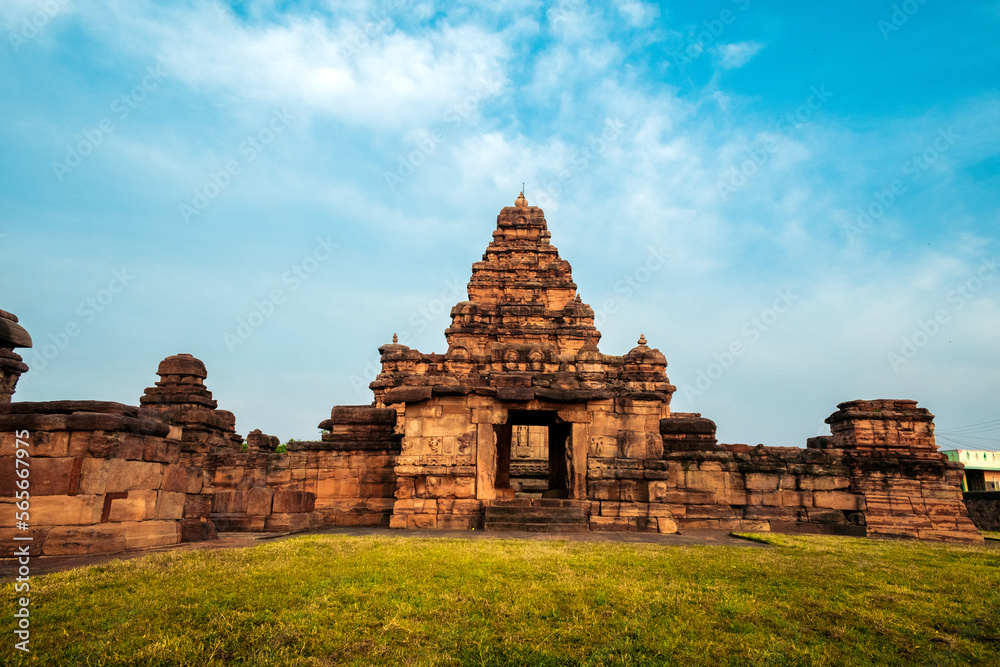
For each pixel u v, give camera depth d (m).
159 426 14.40
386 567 11.56
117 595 9.09
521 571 11.51
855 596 10.26
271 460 25.55
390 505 24.00
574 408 22.56
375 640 7.92
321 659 7.38
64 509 12.41
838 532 23.14
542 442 37.31
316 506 24.02
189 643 7.48
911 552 15.64
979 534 22.59
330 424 27.12
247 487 25.30
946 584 11.31
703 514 23.41
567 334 40.69
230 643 7.66
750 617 9.02
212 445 27.42
